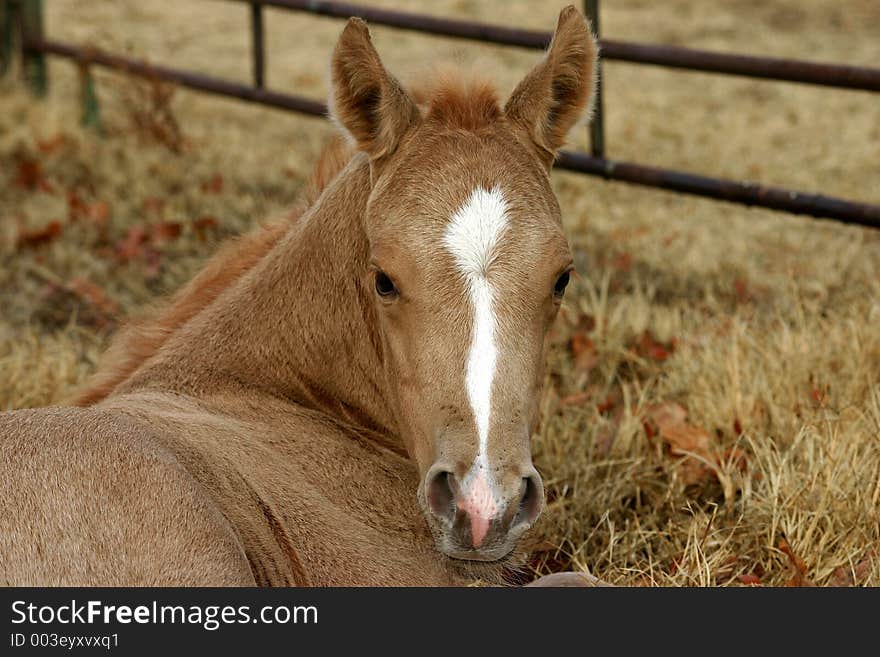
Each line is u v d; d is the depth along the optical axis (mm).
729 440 3754
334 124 2689
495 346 2334
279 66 10555
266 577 2566
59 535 2242
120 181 6578
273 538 2635
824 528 3199
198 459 2650
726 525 3305
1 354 4504
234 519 2564
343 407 3039
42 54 8492
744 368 4004
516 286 2365
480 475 2262
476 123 2617
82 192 6359
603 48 5391
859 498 3199
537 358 2422
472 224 2389
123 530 2277
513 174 2477
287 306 3025
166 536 2299
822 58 10625
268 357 3055
